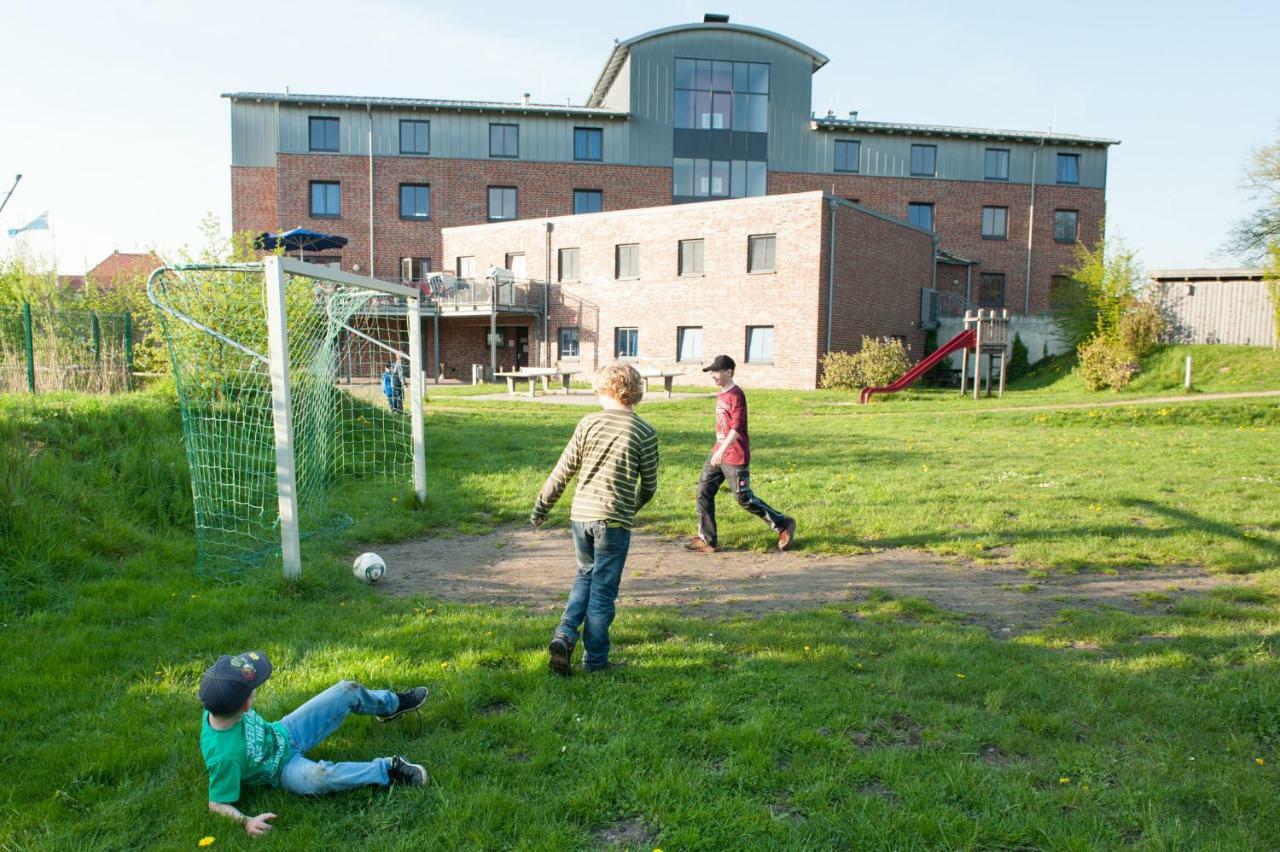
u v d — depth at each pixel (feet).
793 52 126.31
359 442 43.04
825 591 19.88
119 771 10.82
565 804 10.05
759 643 15.71
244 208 127.13
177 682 13.75
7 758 11.10
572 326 113.09
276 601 18.34
